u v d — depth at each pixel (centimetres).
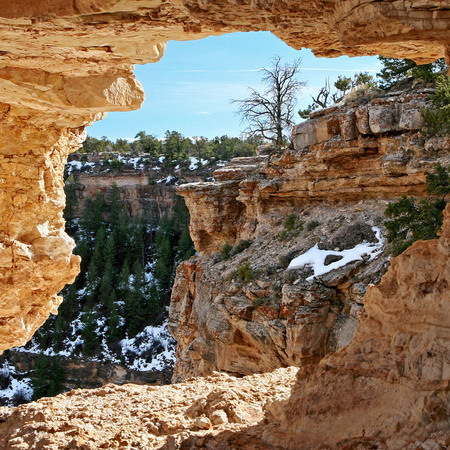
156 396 970
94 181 10088
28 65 1044
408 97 2800
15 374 7262
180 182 9769
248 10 659
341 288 2503
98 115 1359
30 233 1389
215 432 730
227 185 3853
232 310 2827
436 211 2200
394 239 2380
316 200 3266
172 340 7300
